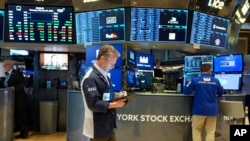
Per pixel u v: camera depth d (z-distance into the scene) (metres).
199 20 4.87
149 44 5.11
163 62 7.02
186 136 4.42
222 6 4.99
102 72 2.28
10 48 5.94
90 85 2.17
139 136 4.37
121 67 4.24
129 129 4.38
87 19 4.88
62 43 5.05
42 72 6.38
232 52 6.23
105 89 2.24
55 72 6.41
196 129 4.24
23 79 5.61
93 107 2.13
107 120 2.26
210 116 4.17
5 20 4.96
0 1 4.89
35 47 5.63
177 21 4.75
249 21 8.14
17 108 5.47
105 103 2.15
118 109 4.37
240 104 4.14
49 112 5.93
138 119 4.36
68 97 4.71
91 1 4.78
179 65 6.70
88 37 4.92
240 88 5.05
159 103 4.38
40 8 4.98
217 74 5.40
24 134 5.50
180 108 4.41
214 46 5.17
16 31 5.00
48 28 5.03
